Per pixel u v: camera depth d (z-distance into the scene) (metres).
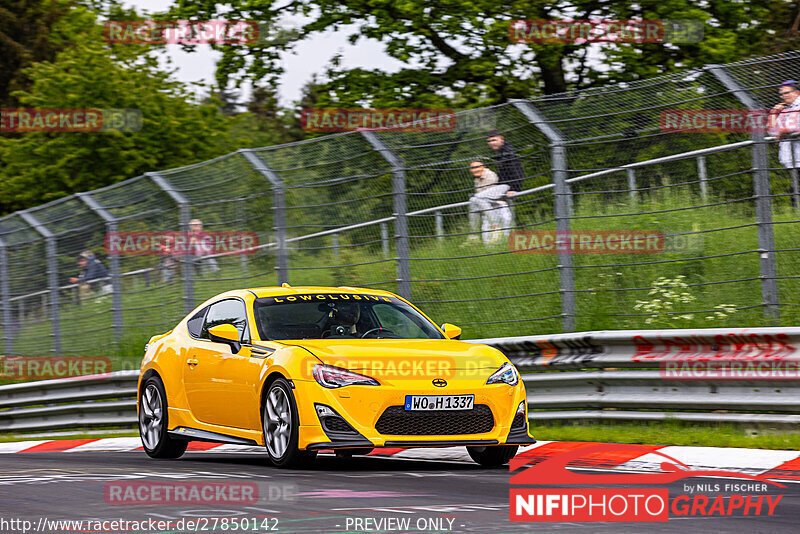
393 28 60.62
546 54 58.72
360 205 30.80
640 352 23.59
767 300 24.47
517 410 19.66
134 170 80.69
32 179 79.62
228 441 20.97
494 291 29.00
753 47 61.00
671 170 26.48
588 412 24.52
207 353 22.05
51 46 101.81
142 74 84.00
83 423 35.34
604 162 26.94
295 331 21.08
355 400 18.55
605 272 28.33
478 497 15.05
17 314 44.09
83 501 15.48
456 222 29.06
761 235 24.62
